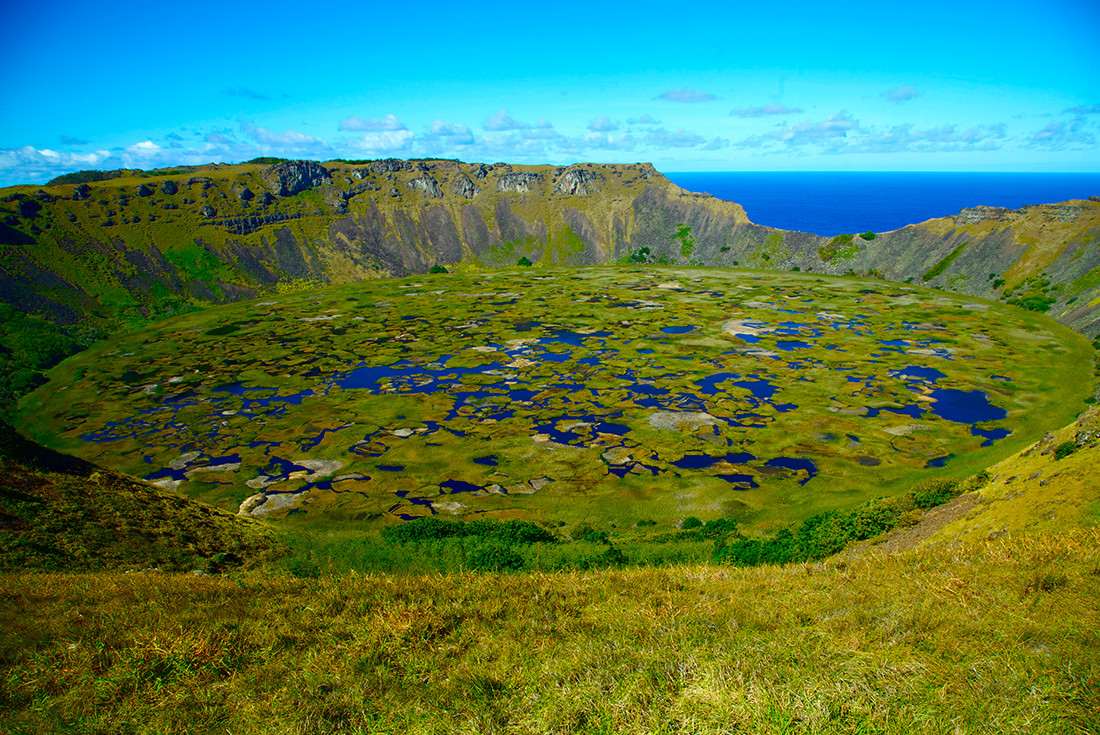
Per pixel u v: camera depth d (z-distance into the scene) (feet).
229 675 29.76
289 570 91.97
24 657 30.76
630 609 38.22
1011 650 26.73
